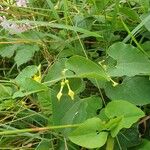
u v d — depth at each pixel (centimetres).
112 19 36
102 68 30
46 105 31
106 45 37
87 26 38
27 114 33
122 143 28
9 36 41
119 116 26
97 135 27
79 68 29
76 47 37
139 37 37
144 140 28
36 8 40
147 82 30
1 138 31
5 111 32
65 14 37
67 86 30
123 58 30
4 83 34
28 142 32
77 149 29
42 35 39
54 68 32
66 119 29
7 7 42
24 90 31
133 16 37
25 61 37
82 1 42
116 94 30
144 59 30
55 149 30
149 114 31
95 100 29
